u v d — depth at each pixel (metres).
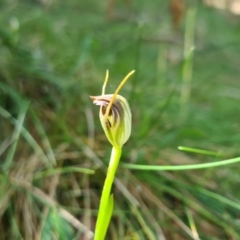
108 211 0.13
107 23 0.50
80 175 0.22
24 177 0.21
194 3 0.54
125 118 0.13
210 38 0.57
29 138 0.22
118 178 0.22
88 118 0.26
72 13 0.54
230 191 0.24
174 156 0.25
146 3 0.62
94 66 0.34
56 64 0.32
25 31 0.38
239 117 0.35
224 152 0.26
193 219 0.21
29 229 0.19
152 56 0.48
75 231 0.20
